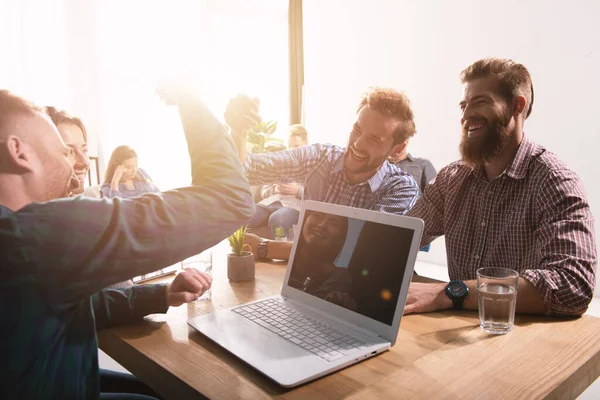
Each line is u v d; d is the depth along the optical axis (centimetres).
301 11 502
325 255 110
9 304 52
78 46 418
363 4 423
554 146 324
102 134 436
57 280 54
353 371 80
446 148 380
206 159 70
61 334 59
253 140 368
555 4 313
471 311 109
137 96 454
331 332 94
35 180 62
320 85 470
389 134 160
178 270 142
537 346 90
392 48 406
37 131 62
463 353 87
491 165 143
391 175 176
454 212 152
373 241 100
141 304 101
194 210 63
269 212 284
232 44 512
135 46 449
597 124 303
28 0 392
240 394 73
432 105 385
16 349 53
